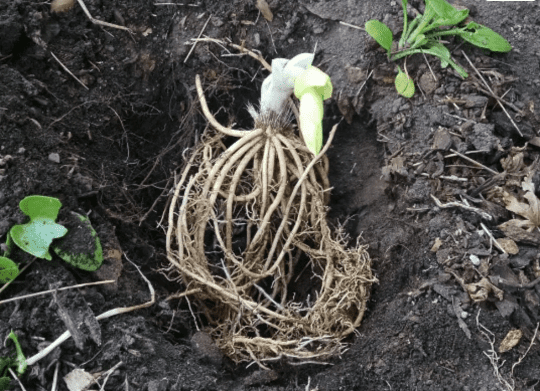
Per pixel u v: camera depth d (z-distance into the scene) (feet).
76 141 1.73
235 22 1.92
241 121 1.96
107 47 1.86
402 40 1.84
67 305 1.44
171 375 1.44
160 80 1.90
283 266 1.76
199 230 1.67
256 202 1.77
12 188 1.52
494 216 1.67
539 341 1.55
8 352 1.38
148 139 1.91
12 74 1.66
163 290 1.68
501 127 1.77
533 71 1.85
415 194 1.71
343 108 1.86
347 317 1.67
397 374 1.52
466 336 1.54
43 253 1.43
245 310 1.67
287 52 1.92
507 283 1.57
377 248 1.74
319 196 1.76
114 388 1.40
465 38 1.82
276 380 1.54
